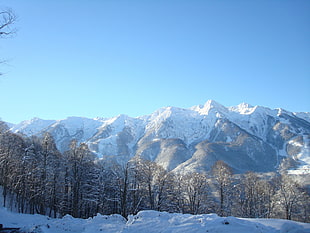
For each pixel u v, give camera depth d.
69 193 44.50
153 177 44.50
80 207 43.12
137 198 42.12
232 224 15.02
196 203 45.62
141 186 43.09
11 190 45.09
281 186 48.44
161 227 15.84
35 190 42.03
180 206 45.03
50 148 44.28
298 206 48.69
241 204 49.41
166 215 17.91
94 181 42.91
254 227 14.61
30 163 43.16
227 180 46.00
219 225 14.98
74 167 40.88
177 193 45.16
